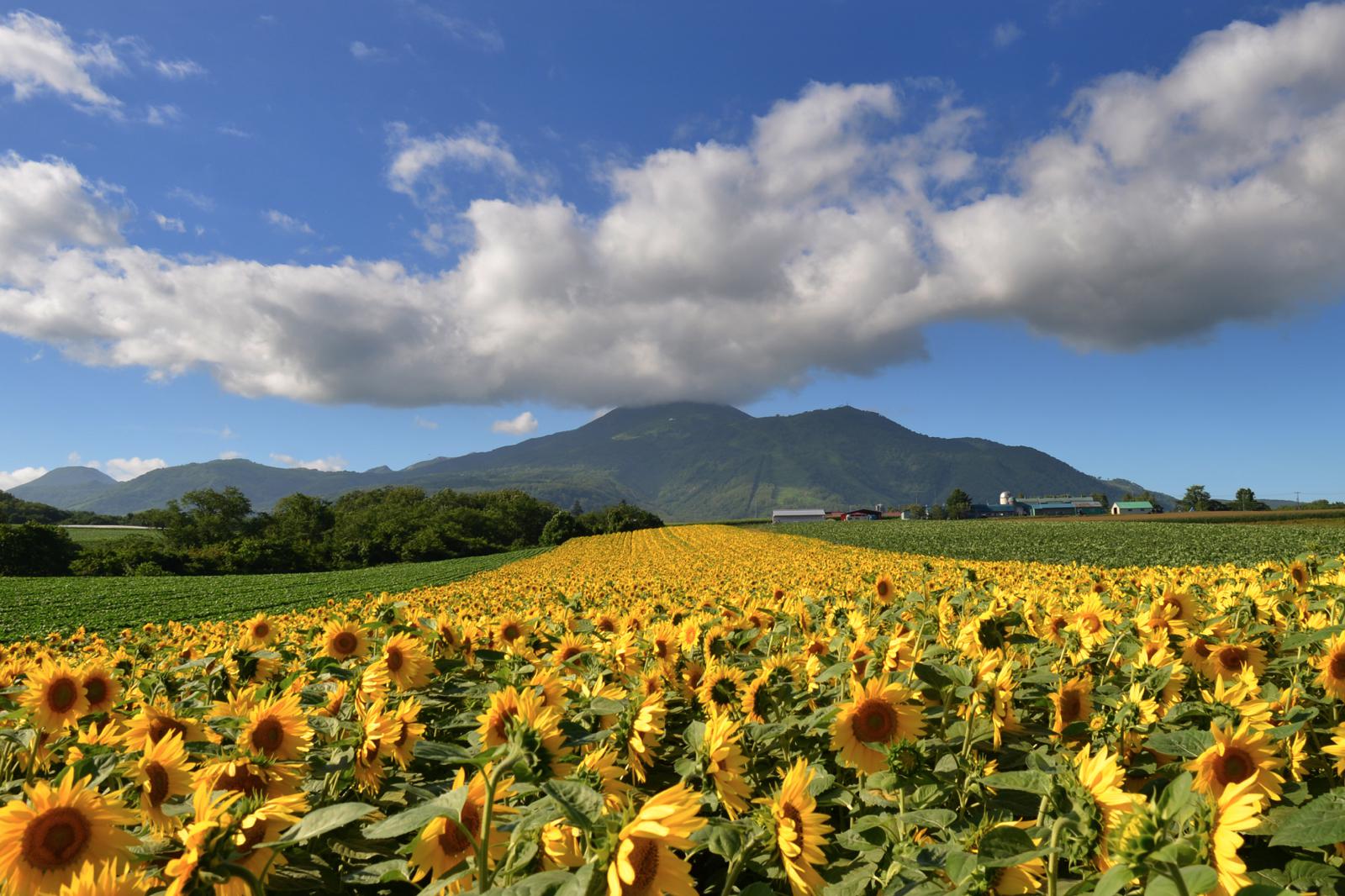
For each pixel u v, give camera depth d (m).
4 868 1.87
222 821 1.85
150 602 38.09
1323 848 2.69
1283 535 55.22
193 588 48.06
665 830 1.69
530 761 2.16
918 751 2.97
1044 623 5.76
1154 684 3.97
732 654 5.47
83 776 2.80
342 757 3.11
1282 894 1.60
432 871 2.41
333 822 1.85
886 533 81.00
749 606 7.22
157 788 2.54
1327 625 5.12
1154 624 4.84
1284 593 5.95
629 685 4.50
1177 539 55.47
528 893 1.73
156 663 6.25
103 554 77.00
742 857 2.24
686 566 39.88
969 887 2.12
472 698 4.24
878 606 7.29
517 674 4.30
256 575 69.06
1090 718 3.81
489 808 1.89
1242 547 47.47
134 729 3.17
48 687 3.73
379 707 3.18
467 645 5.40
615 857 1.74
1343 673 3.85
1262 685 4.49
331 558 92.06
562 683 3.77
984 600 7.20
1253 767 2.42
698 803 1.77
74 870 1.92
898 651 4.37
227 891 1.87
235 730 3.27
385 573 64.69
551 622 6.71
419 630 5.19
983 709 3.48
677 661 4.91
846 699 4.04
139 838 2.31
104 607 35.88
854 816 3.20
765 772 3.74
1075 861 2.07
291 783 2.75
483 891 1.82
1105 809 2.04
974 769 3.23
